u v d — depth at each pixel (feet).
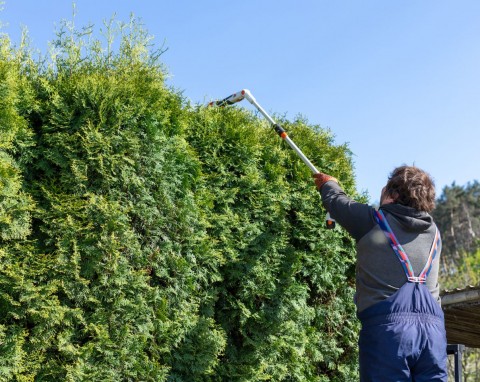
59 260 11.41
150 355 12.76
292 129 17.19
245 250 14.71
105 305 12.04
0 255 10.71
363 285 10.93
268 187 15.42
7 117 11.07
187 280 13.33
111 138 12.37
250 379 14.39
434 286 10.96
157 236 13.03
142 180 12.79
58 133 11.87
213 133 14.75
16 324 11.17
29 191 11.58
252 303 14.74
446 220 161.89
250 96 15.40
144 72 13.87
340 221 11.50
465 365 39.93
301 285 15.69
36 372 11.00
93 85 12.38
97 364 11.68
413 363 10.32
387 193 11.51
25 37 13.41
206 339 13.41
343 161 17.49
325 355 16.33
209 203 14.11
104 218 12.01
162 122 13.26
